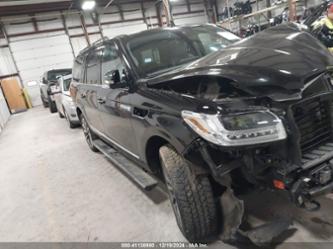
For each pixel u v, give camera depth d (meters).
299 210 2.10
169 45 2.68
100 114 3.29
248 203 2.28
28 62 13.77
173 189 1.87
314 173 1.52
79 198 3.12
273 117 1.48
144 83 2.21
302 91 1.53
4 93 13.40
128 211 2.62
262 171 1.57
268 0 12.48
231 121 1.49
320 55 1.71
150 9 15.98
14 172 4.55
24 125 9.09
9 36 13.30
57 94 7.86
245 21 12.23
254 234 1.71
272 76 1.57
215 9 17.33
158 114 1.90
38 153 5.37
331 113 1.67
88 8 13.73
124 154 3.08
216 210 1.85
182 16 16.73
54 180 3.83
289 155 1.51
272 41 1.93
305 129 1.62
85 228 2.50
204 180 1.80
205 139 1.53
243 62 1.74
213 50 2.71
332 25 3.48
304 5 9.67
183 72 1.96
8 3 12.15
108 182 3.38
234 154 1.54
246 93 1.65
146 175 2.55
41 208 3.08
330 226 1.90
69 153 4.96
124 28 15.55
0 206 3.36
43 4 13.13
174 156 1.89
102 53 3.07
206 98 1.75
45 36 13.95
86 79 3.86
